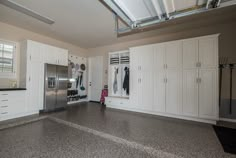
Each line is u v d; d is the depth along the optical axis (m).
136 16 2.46
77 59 6.01
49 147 2.06
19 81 3.89
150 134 2.53
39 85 3.98
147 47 4.10
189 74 3.42
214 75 3.13
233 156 1.81
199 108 3.28
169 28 3.82
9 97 3.31
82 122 3.19
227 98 3.48
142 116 3.80
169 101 3.69
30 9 2.89
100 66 6.10
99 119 3.46
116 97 4.95
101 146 2.14
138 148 2.10
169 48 3.73
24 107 3.62
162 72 3.82
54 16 3.20
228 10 2.82
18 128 2.86
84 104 5.56
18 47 3.93
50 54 4.32
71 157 1.80
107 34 4.44
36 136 2.45
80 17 3.23
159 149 1.97
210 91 3.16
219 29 3.58
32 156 1.81
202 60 3.26
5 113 3.23
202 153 1.88
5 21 3.52
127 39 4.97
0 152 1.89
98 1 2.56
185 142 2.21
